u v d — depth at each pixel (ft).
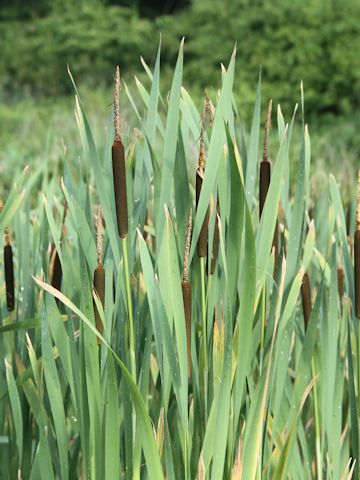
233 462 7.99
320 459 8.68
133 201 8.55
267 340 7.95
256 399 7.66
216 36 52.13
